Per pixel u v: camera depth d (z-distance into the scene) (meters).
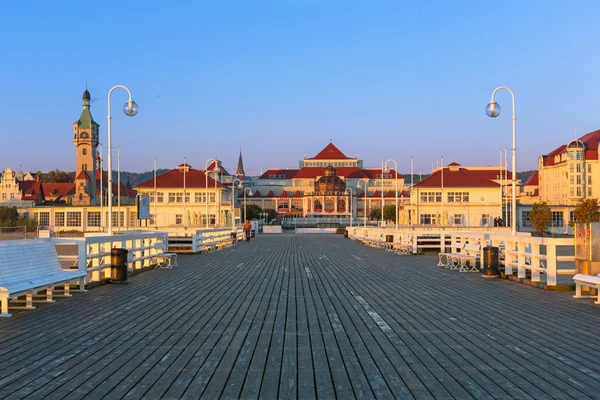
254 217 139.00
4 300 10.91
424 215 84.06
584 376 6.86
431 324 10.28
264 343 8.72
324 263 24.47
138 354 7.98
